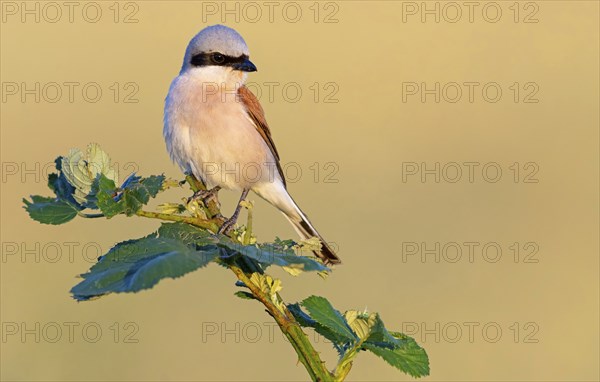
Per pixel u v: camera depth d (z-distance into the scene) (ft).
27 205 11.12
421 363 10.48
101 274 8.86
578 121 52.31
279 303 10.90
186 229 11.21
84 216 11.12
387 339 10.52
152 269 8.33
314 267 9.53
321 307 10.55
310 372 10.54
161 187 11.15
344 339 10.79
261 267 11.03
